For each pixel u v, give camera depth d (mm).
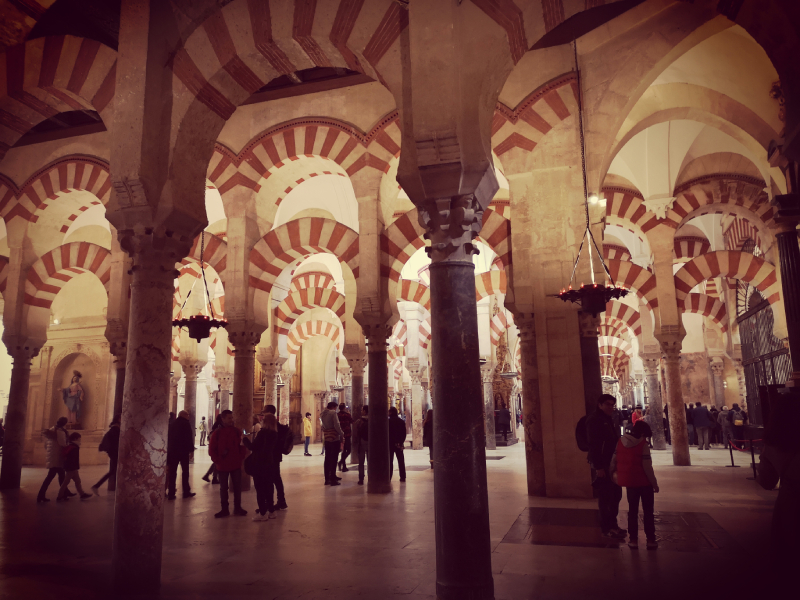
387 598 3969
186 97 5148
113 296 11289
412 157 4477
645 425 5309
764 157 9289
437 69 4352
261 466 7082
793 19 3520
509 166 8922
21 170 11586
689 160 12828
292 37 4988
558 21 4684
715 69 8602
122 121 4977
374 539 5816
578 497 8078
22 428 11156
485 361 16625
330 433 10227
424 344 20500
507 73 4746
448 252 4320
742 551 5027
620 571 4500
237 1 5184
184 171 5137
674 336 12758
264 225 10789
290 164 10711
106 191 11055
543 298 8578
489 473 11070
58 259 11859
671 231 12906
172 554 5305
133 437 4547
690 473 10680
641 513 6812
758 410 16703
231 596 4086
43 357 16250
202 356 16500
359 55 4848
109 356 15688
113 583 4320
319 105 10125
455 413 4082
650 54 8039
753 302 16750
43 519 7348
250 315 10172
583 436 5973
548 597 3924
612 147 8852
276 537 5980
